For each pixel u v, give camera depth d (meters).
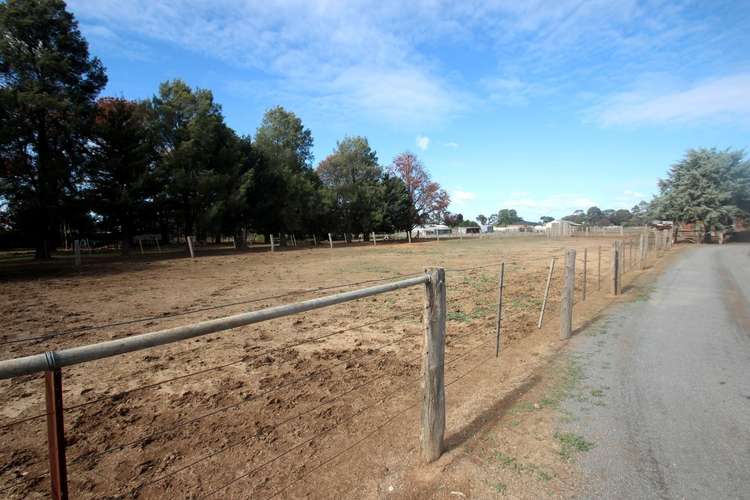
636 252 25.41
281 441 3.66
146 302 10.26
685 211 43.12
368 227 55.94
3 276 15.86
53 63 25.36
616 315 8.46
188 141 31.59
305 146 52.97
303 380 5.09
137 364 5.74
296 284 13.30
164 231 36.75
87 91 28.64
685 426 3.84
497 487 2.97
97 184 27.89
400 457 3.38
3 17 24.55
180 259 24.39
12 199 25.05
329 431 3.83
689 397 4.48
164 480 3.12
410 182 70.69
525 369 5.41
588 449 3.46
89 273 16.86
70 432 3.85
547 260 22.30
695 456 3.35
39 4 25.64
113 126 28.27
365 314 8.78
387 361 5.79
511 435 3.70
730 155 42.62
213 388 4.88
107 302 10.26
